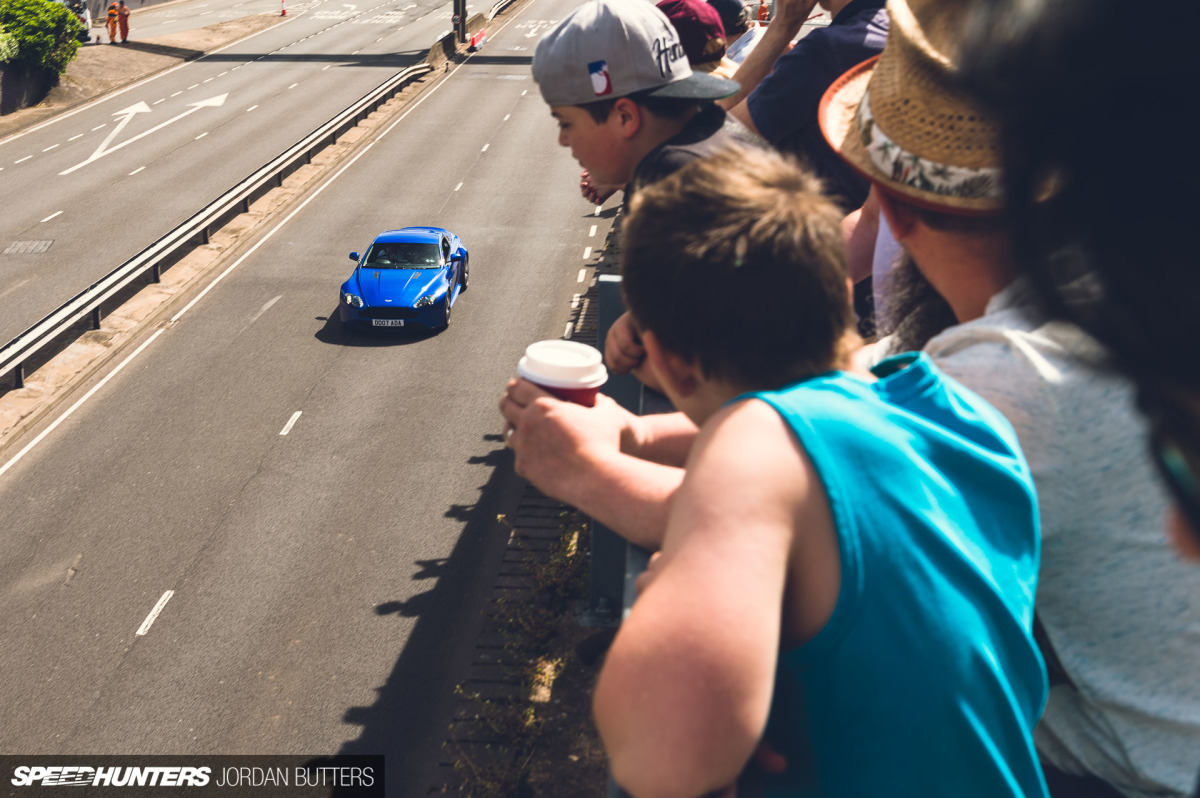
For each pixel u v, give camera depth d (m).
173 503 17.53
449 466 18.73
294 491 17.88
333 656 14.11
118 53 55.78
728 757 0.71
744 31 4.69
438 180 37.50
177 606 15.03
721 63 2.74
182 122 44.34
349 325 23.97
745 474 0.80
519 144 42.34
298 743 12.71
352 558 16.12
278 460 18.84
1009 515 0.89
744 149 0.98
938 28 0.94
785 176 0.94
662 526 1.13
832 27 2.38
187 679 13.69
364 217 33.31
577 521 16.80
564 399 1.30
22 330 24.33
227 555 16.16
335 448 19.27
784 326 0.89
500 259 29.42
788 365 0.91
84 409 20.72
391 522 17.06
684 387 1.00
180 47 59.59
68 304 22.83
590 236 31.53
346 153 40.62
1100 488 0.91
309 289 27.14
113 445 19.39
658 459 1.38
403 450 19.22
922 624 0.81
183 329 24.50
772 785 0.87
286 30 67.31
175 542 16.47
